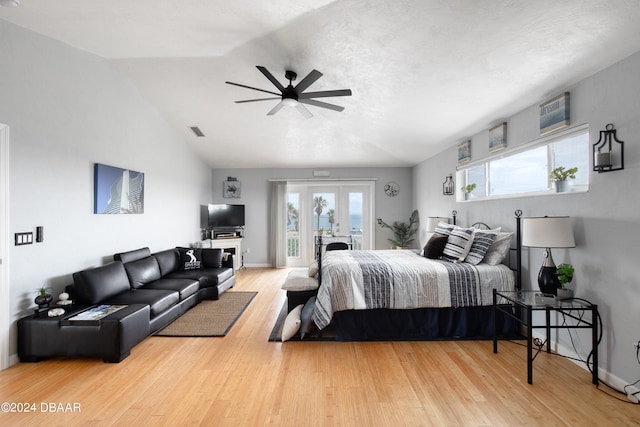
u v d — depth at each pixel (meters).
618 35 1.94
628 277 2.09
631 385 2.08
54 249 2.93
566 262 2.61
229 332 3.28
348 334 3.09
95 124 3.46
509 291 2.85
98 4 2.37
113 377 2.37
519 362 2.60
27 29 2.67
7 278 2.49
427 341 3.04
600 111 2.29
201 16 2.54
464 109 3.43
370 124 4.73
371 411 1.97
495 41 2.27
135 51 3.34
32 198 2.71
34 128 2.73
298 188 7.25
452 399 2.09
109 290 3.17
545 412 1.95
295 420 1.88
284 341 3.03
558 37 2.07
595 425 1.83
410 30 2.37
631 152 2.07
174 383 2.29
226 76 3.86
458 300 3.07
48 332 2.57
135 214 4.21
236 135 5.58
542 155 3.02
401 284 3.08
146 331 2.96
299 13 2.42
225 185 7.14
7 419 1.89
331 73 3.29
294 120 5.06
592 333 2.27
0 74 2.45
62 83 3.03
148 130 4.52
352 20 2.39
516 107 3.13
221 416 1.92
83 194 3.29
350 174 7.12
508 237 3.26
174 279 4.13
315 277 3.71
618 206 2.15
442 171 5.28
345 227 7.22
